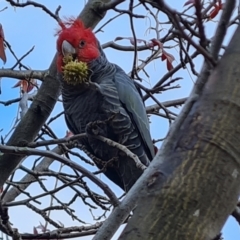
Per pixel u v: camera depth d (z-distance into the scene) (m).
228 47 2.10
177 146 2.00
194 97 2.19
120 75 5.60
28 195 4.86
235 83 2.01
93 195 4.71
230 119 1.97
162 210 1.88
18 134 4.82
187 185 1.90
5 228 3.34
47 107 4.93
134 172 5.49
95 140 5.42
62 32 5.41
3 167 4.74
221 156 1.93
